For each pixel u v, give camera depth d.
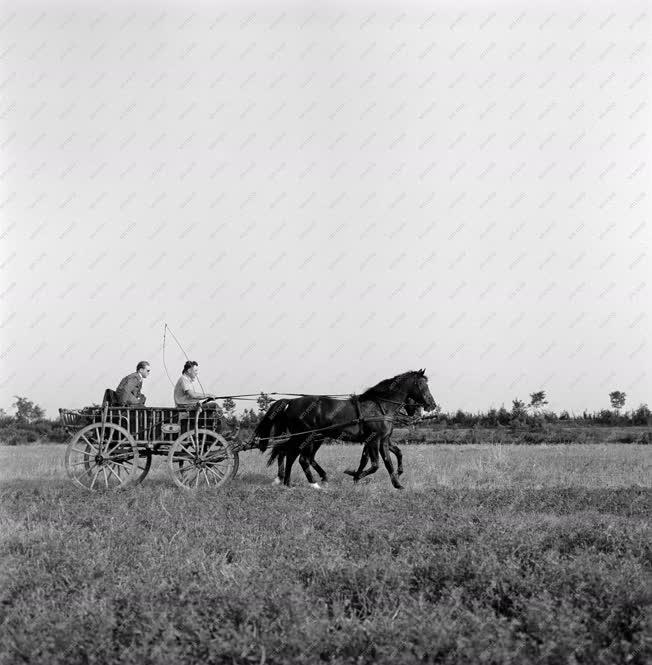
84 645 5.98
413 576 7.80
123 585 7.41
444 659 5.79
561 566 7.83
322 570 7.87
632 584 7.28
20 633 6.18
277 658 5.75
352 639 6.09
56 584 7.71
